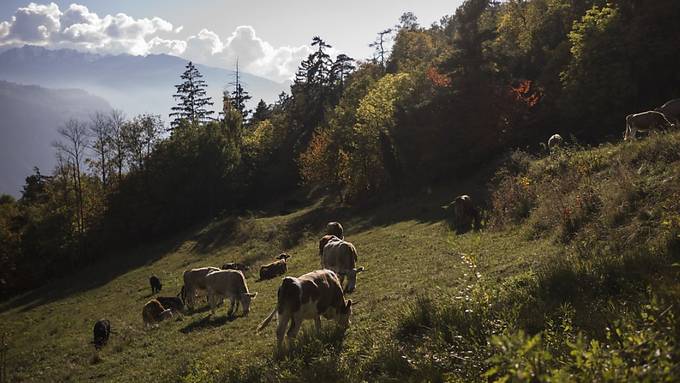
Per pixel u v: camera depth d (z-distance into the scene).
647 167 15.36
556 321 7.36
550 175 21.44
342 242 17.95
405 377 6.84
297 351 9.00
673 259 8.76
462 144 43.03
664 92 40.38
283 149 85.00
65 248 66.06
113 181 74.88
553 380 3.85
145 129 74.94
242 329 16.22
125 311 33.84
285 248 44.94
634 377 3.85
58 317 39.09
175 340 17.14
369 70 96.88
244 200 77.19
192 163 72.19
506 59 46.28
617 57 39.75
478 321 7.84
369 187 56.03
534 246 15.64
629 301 7.27
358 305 14.22
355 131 57.62
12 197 93.50
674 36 39.25
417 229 31.08
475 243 9.90
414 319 9.23
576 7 51.62
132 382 13.37
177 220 69.88
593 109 39.78
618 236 12.66
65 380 16.09
